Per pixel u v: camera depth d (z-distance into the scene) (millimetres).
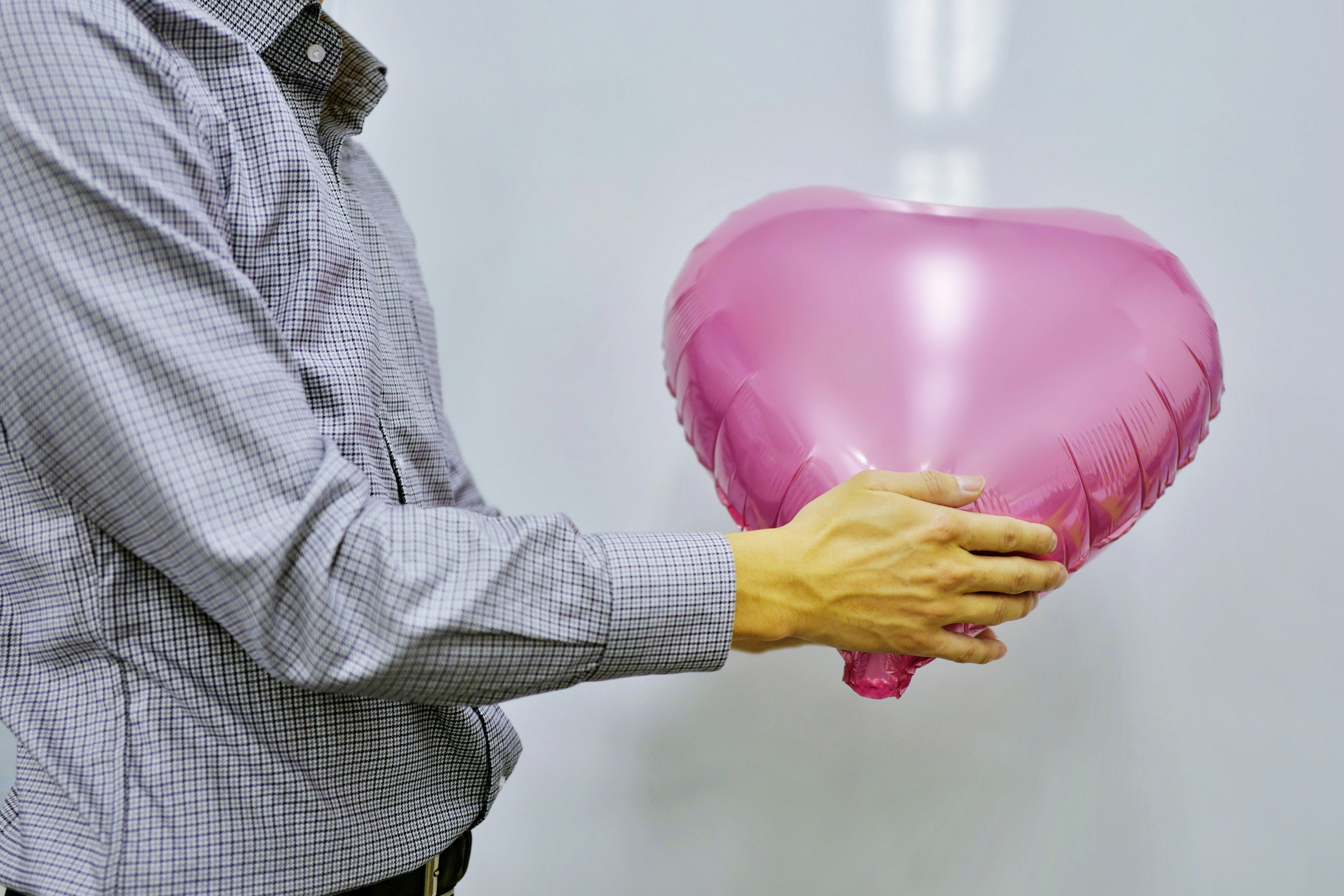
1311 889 1041
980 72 1073
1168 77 1045
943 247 725
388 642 501
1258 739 1049
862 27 1086
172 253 504
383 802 624
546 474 1182
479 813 710
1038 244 738
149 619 558
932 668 1094
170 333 493
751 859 1130
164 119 540
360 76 770
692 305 802
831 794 1116
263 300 546
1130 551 1066
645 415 1159
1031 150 1071
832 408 669
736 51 1112
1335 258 1024
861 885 1112
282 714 579
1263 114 1031
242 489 499
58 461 513
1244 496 1051
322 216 619
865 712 1105
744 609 574
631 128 1141
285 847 575
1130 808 1067
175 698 562
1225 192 1043
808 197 834
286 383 536
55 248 480
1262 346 1044
